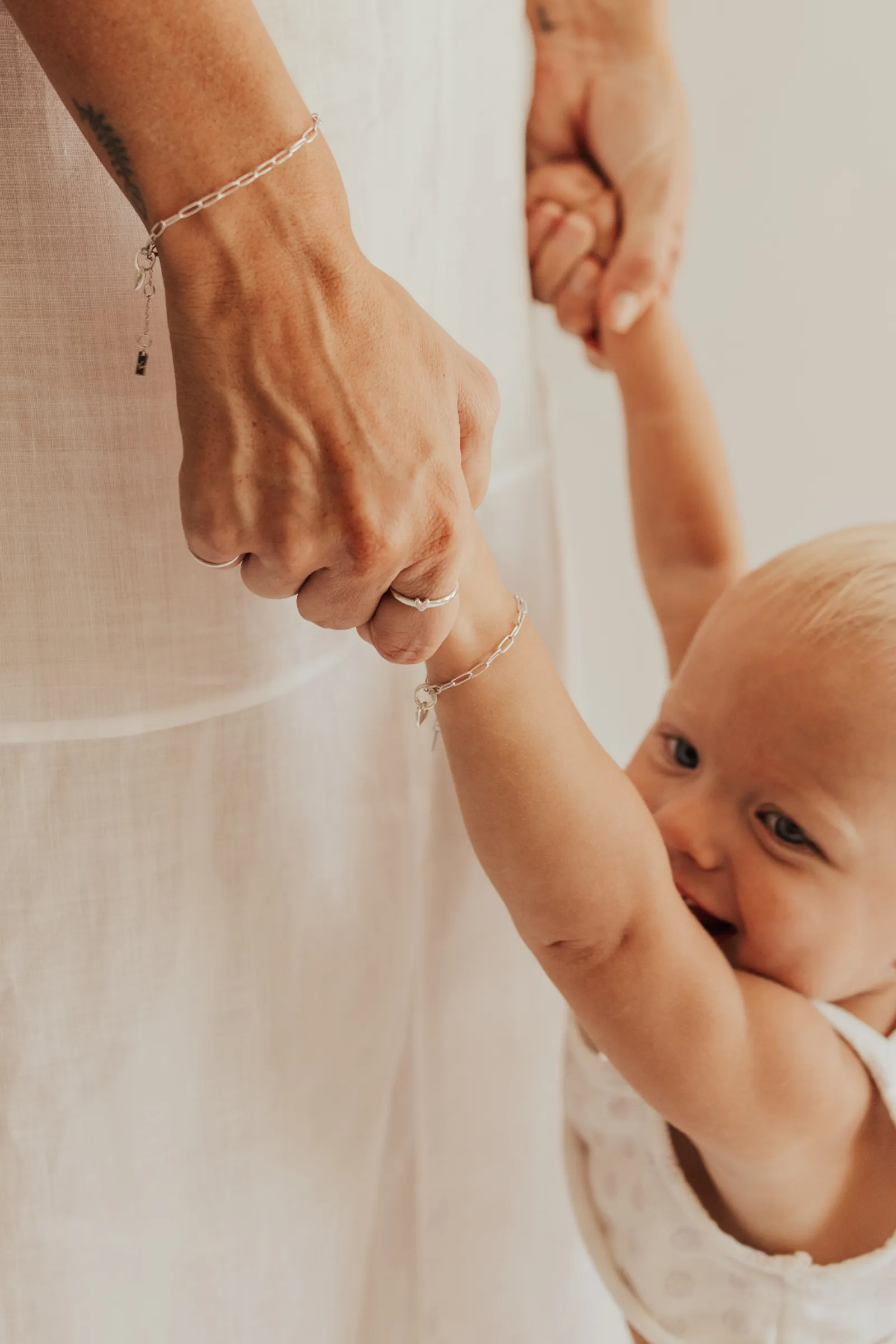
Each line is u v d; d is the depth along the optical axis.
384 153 0.65
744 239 1.42
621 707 1.63
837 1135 0.76
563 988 0.70
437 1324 1.03
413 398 0.48
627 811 0.65
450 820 0.90
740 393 1.47
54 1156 0.65
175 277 0.45
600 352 1.02
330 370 0.46
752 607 0.78
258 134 0.44
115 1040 0.65
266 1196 0.73
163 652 0.61
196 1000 0.67
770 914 0.74
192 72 0.43
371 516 0.47
